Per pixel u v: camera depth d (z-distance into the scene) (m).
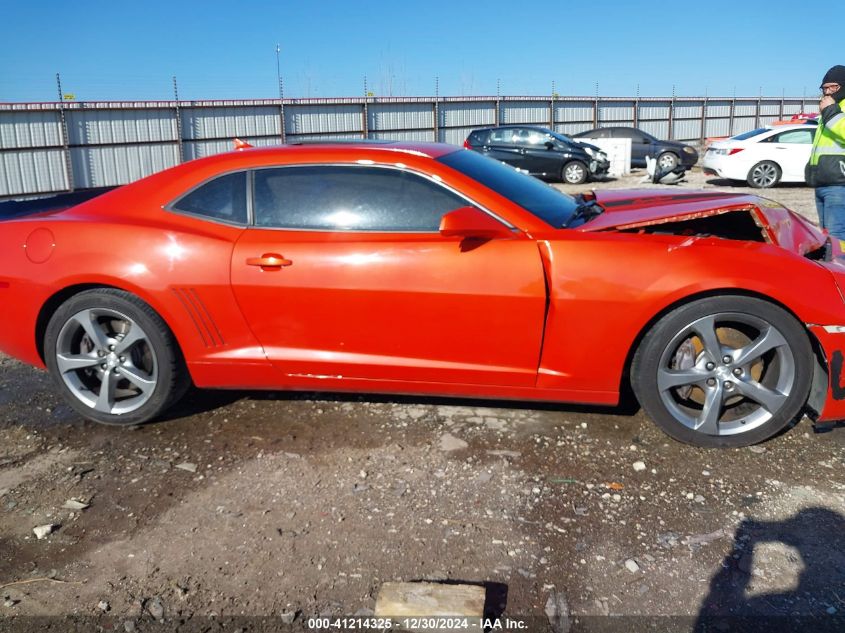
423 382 3.33
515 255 3.10
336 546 2.59
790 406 3.08
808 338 3.04
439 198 3.28
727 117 38.72
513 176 3.70
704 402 3.22
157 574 2.48
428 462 3.16
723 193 3.83
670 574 2.39
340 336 3.32
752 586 2.32
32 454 3.38
